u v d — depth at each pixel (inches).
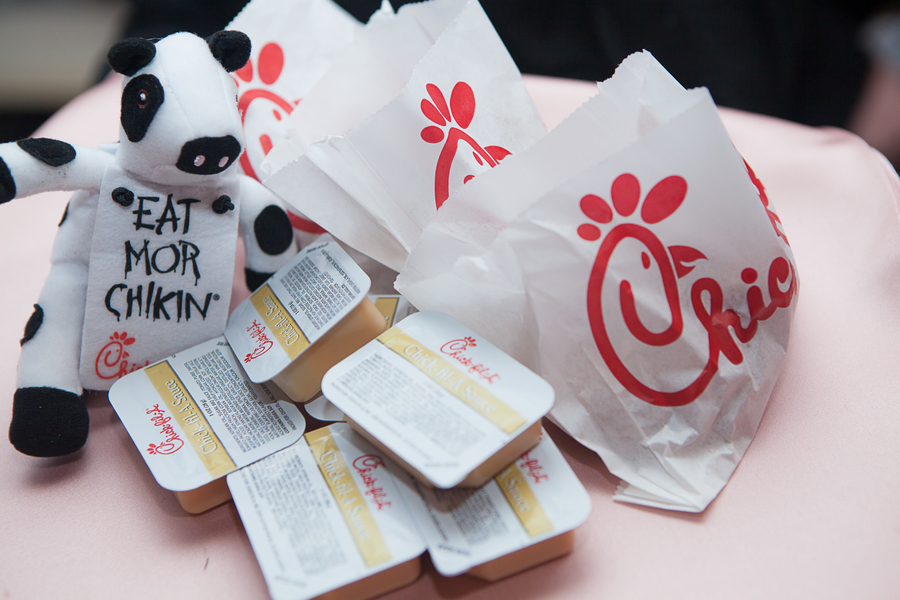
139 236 13.4
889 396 13.6
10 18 45.6
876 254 15.8
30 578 11.9
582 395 12.9
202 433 13.0
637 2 27.5
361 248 14.8
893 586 11.4
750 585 11.5
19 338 15.1
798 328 14.8
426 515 11.7
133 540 12.3
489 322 13.4
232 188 14.0
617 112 12.8
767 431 13.3
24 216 17.4
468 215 12.9
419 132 13.8
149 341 14.1
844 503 12.3
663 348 12.6
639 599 11.4
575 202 12.1
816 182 17.6
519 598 11.5
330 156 14.0
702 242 12.4
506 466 12.1
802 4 28.5
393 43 16.0
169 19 26.7
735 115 20.2
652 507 12.5
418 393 12.2
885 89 30.9
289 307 13.8
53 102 40.1
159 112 12.4
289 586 11.0
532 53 29.0
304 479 12.2
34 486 13.0
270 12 16.8
